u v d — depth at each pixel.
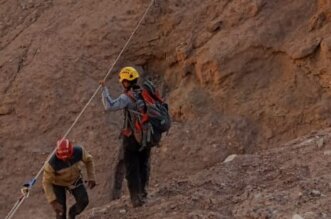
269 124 13.97
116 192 13.71
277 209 7.37
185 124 14.52
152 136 8.29
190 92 15.05
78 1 17.48
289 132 13.72
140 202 8.84
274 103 14.06
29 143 15.26
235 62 14.66
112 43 16.25
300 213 7.07
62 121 15.41
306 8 14.68
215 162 13.65
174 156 13.90
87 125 15.11
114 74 15.98
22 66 16.47
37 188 14.29
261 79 14.46
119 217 8.79
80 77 15.95
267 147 13.63
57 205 8.23
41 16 17.53
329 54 13.57
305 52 13.91
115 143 14.63
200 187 9.17
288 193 7.78
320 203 7.25
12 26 17.62
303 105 13.79
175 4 16.17
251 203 7.82
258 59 14.59
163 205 8.68
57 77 15.96
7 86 16.16
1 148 15.30
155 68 16.25
